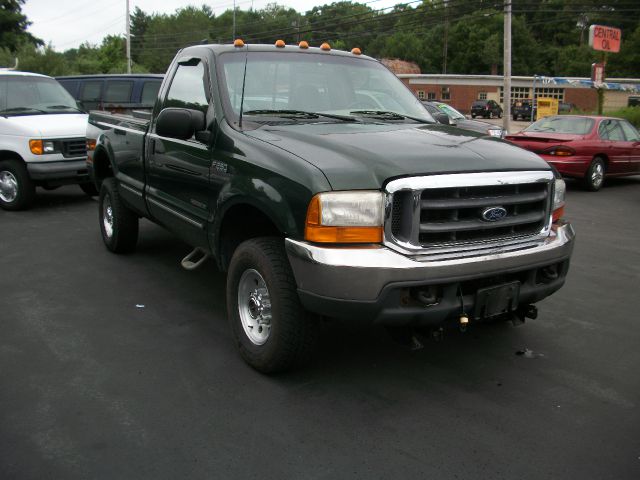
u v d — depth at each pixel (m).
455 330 4.77
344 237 3.31
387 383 3.88
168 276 6.06
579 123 12.99
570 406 3.62
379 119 4.60
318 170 3.39
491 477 2.93
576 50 87.12
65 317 4.95
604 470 2.99
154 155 5.25
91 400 3.62
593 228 8.91
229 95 4.44
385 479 2.90
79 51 68.44
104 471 2.94
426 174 3.33
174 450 3.12
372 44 96.19
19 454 3.07
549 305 5.43
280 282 3.63
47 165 8.99
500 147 3.93
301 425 3.38
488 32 92.19
